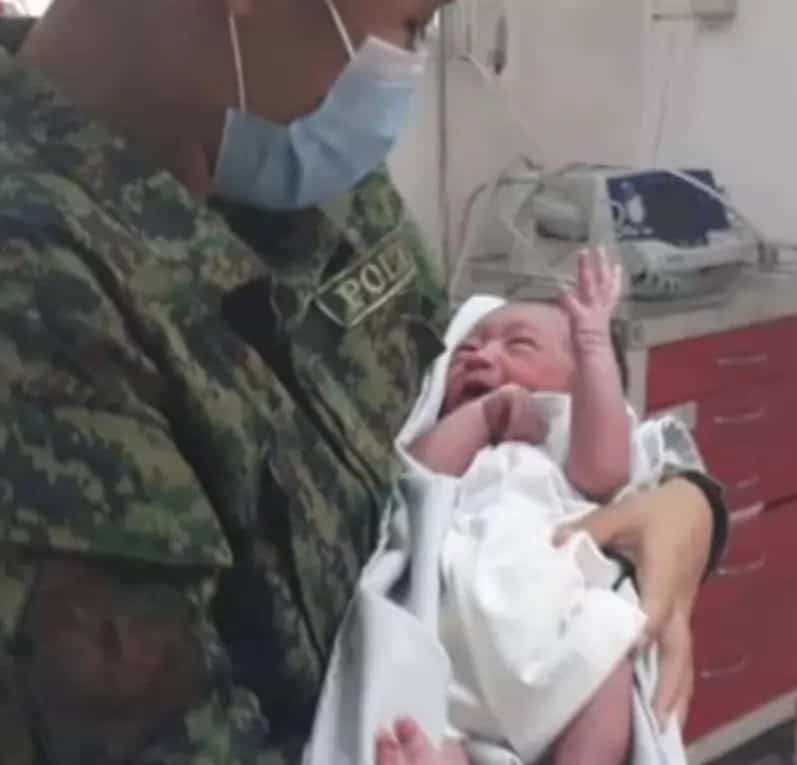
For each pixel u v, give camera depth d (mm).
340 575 1051
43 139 943
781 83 2756
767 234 2816
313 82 1012
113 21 988
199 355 935
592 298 1430
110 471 842
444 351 1360
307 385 1059
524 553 1194
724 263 2545
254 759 898
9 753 845
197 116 1018
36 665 830
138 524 841
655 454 1413
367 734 997
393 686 1028
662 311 2369
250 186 1082
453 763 1089
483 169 2768
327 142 1053
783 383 2537
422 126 2656
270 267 1085
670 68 2898
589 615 1183
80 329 854
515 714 1159
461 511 1276
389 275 1221
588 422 1354
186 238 967
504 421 1386
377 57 1012
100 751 845
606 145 2973
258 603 965
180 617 860
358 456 1105
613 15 2908
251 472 945
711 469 2438
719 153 2863
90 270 880
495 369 1465
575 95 2896
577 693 1158
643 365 2279
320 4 982
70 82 988
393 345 1219
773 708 2662
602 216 2518
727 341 2412
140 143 1006
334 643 1039
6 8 1798
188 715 864
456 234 2738
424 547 1167
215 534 869
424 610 1129
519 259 2633
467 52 2691
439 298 1332
